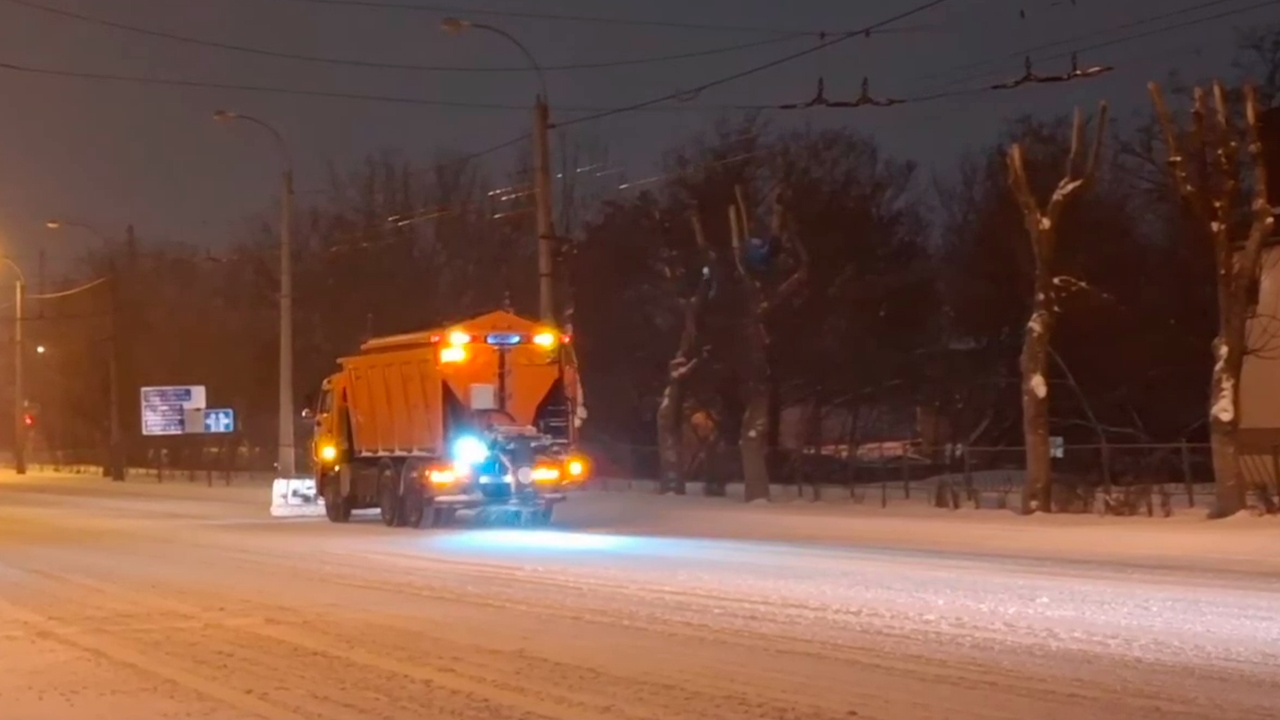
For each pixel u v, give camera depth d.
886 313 54.72
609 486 46.16
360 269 67.94
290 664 13.39
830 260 53.47
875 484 42.97
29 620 16.88
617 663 13.01
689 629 14.95
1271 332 33.09
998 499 34.06
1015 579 18.89
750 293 38.31
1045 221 31.02
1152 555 22.81
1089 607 16.02
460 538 28.00
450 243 68.56
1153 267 48.03
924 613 15.69
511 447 30.28
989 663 12.70
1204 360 46.41
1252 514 27.86
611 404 57.69
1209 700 11.09
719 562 21.75
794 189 53.94
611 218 58.56
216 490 55.31
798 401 54.34
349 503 34.56
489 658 13.41
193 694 12.10
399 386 32.03
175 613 17.19
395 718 10.94
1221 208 28.42
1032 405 31.22
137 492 54.91
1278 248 33.16
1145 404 47.62
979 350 52.62
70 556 25.41
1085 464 42.06
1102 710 10.77
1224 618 15.12
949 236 57.22
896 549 24.20
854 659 12.99
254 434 76.19
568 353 31.48
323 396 36.06
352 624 15.85
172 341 80.31
